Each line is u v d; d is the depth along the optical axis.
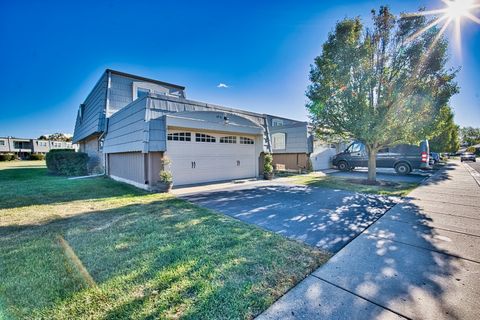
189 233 3.68
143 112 7.64
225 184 9.19
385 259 2.81
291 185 8.98
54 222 4.24
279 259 2.79
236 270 2.52
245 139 11.22
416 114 7.86
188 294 2.10
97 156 14.20
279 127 16.20
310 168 14.53
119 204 5.69
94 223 4.19
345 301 2.00
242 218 4.55
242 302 1.98
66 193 7.14
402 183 9.35
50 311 1.88
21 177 11.59
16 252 2.99
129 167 9.25
